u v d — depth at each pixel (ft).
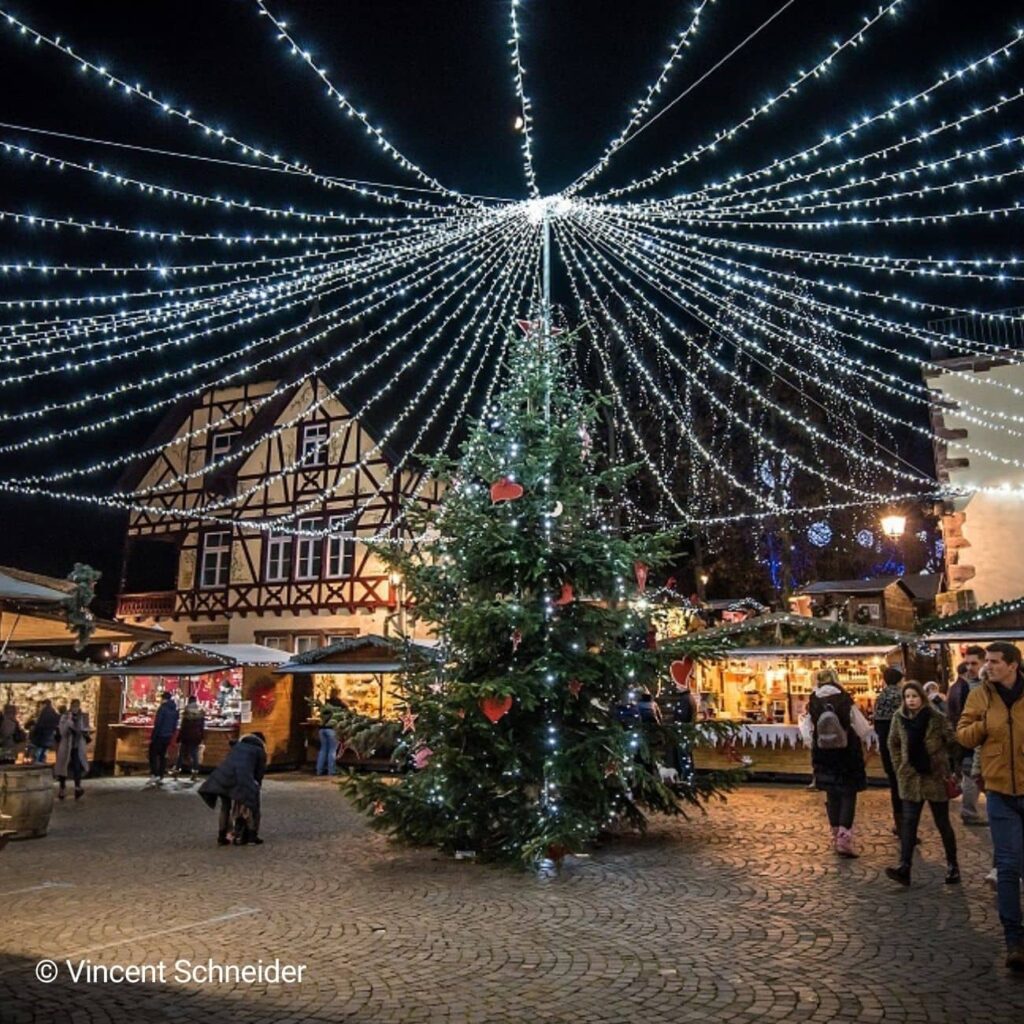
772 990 14.66
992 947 16.57
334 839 30.60
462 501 29.48
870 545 87.86
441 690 27.78
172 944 17.93
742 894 21.09
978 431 59.93
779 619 49.62
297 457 92.58
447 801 26.08
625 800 28.53
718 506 84.94
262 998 14.83
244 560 94.07
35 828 31.91
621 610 28.99
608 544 28.09
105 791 48.44
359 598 87.40
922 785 21.63
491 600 28.14
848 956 16.25
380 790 26.53
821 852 25.94
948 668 49.52
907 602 74.13
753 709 50.29
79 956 17.17
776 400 81.25
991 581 57.77
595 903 20.67
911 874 22.66
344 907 20.84
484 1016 13.87
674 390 83.87
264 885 23.41
